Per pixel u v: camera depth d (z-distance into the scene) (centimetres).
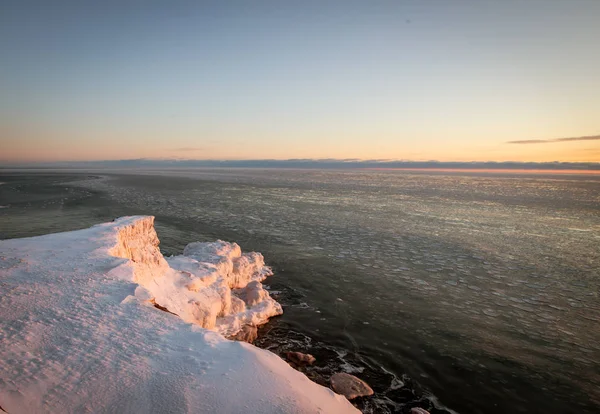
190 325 763
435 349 1120
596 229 3081
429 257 2141
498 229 3023
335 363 1025
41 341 630
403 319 1316
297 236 2600
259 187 7431
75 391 528
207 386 576
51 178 9788
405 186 8556
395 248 2328
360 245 2383
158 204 4206
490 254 2233
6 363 561
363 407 845
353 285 1641
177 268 1286
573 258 2167
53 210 3634
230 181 9744
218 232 2673
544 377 997
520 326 1291
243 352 688
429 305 1448
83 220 3083
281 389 601
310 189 7069
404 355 1080
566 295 1589
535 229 3048
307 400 591
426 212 3938
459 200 5291
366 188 7612
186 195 5384
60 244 1126
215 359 653
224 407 537
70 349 621
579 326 1300
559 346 1160
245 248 2233
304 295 1507
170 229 2747
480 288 1653
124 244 1199
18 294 777
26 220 3052
